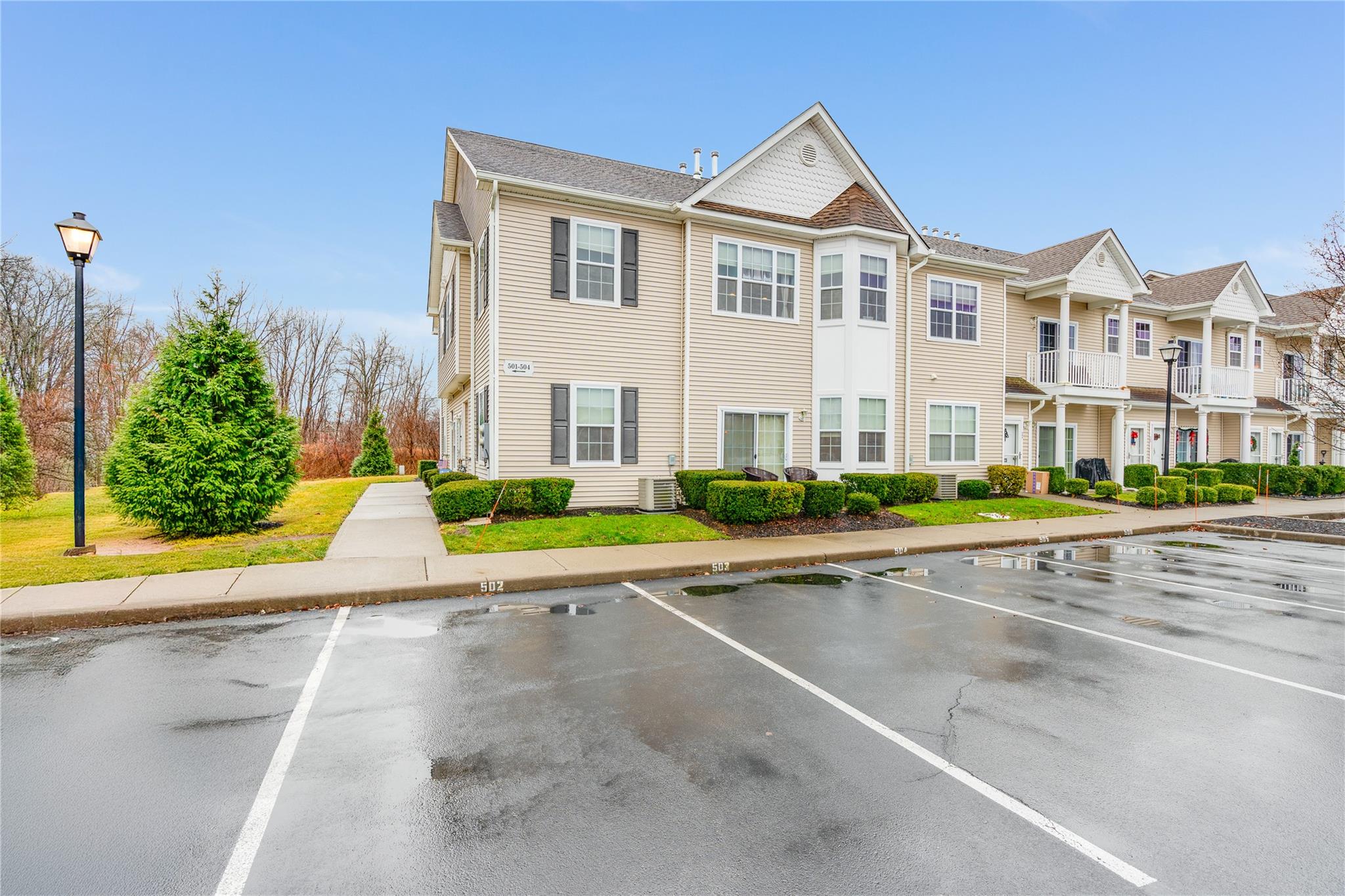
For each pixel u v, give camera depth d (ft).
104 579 24.16
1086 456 72.95
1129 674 16.56
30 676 15.89
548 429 42.11
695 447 46.47
